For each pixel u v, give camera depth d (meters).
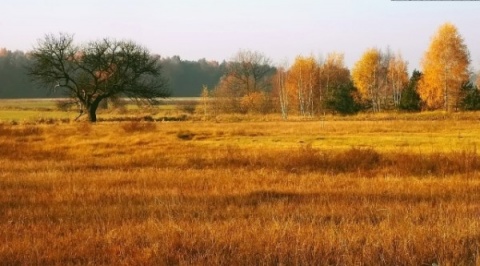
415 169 15.27
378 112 59.84
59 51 50.53
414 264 5.71
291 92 71.81
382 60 89.50
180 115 56.25
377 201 9.59
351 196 10.23
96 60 50.41
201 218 8.20
